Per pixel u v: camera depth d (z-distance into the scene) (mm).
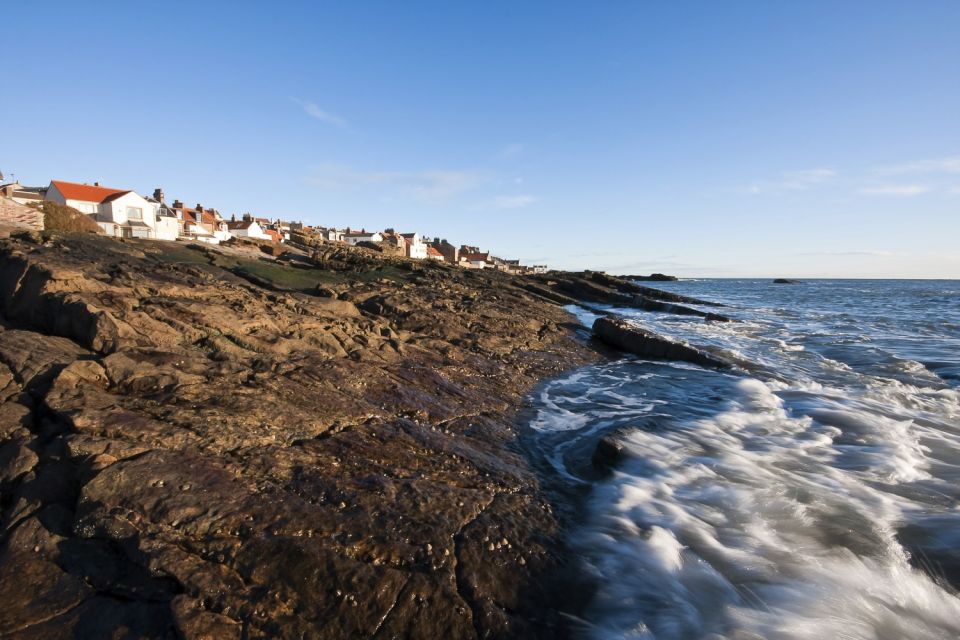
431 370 13195
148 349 9664
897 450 9727
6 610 4629
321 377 10312
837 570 6086
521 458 9203
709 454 9570
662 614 5367
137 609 4691
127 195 59906
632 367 18375
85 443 6344
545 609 5363
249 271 27312
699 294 78625
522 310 27344
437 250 127875
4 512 5766
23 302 11367
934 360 18906
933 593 5746
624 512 7348
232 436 7316
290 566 5195
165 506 5703
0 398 7605
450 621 4973
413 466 7770
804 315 38562
